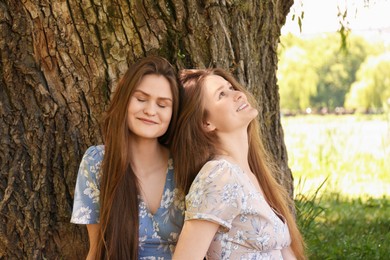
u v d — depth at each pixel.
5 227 3.36
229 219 2.87
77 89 3.31
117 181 2.97
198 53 3.39
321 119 19.78
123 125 2.97
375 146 10.91
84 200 3.08
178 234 3.02
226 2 3.45
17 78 3.30
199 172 2.92
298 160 9.05
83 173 3.09
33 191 3.36
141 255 3.01
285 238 3.04
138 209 3.00
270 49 3.92
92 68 3.30
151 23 3.31
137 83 2.96
